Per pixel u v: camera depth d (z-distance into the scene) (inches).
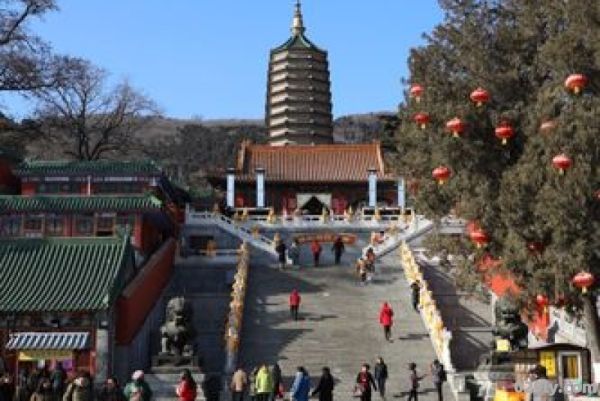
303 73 3777.1
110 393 966.4
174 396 1233.4
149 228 1898.4
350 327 1530.5
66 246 1449.3
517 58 1092.5
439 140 1099.9
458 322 1640.0
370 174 2832.2
